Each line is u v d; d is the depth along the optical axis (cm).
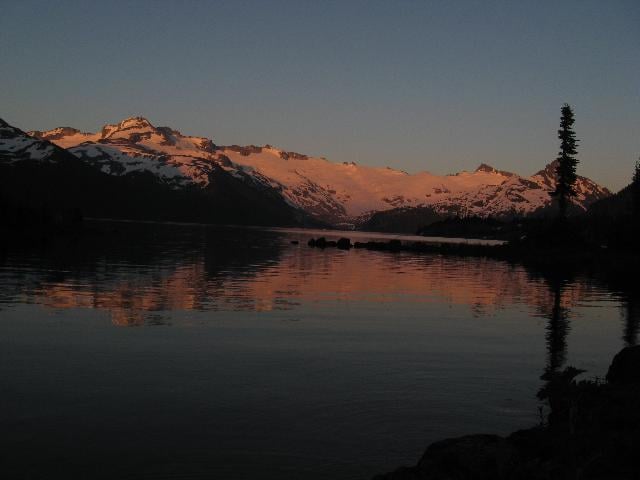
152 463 1352
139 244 10856
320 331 2891
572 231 11706
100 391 1833
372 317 3388
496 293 4825
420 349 2545
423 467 1206
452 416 1702
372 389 1931
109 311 3219
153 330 2756
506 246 12825
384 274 6438
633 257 9688
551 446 1325
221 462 1369
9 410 1648
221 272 5822
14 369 2042
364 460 1401
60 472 1298
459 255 11525
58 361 2161
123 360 2202
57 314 3081
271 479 1297
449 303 4112
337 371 2141
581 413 1498
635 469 1190
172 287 4381
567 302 4312
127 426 1558
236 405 1741
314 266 7281
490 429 1606
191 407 1712
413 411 1733
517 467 1184
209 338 2623
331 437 1527
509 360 2383
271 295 4200
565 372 1789
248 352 2391
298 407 1738
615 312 3819
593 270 7981
